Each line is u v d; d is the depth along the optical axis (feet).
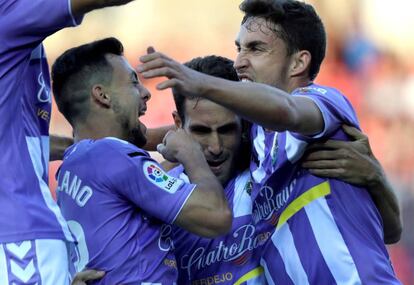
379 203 45.65
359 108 149.38
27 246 39.24
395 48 153.99
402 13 155.22
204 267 47.52
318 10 155.02
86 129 44.21
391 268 44.45
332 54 152.66
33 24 38.99
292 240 44.39
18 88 40.16
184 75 37.65
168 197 41.19
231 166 46.98
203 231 41.32
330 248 43.47
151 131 54.34
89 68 43.75
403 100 150.30
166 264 42.80
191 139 43.86
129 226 41.91
